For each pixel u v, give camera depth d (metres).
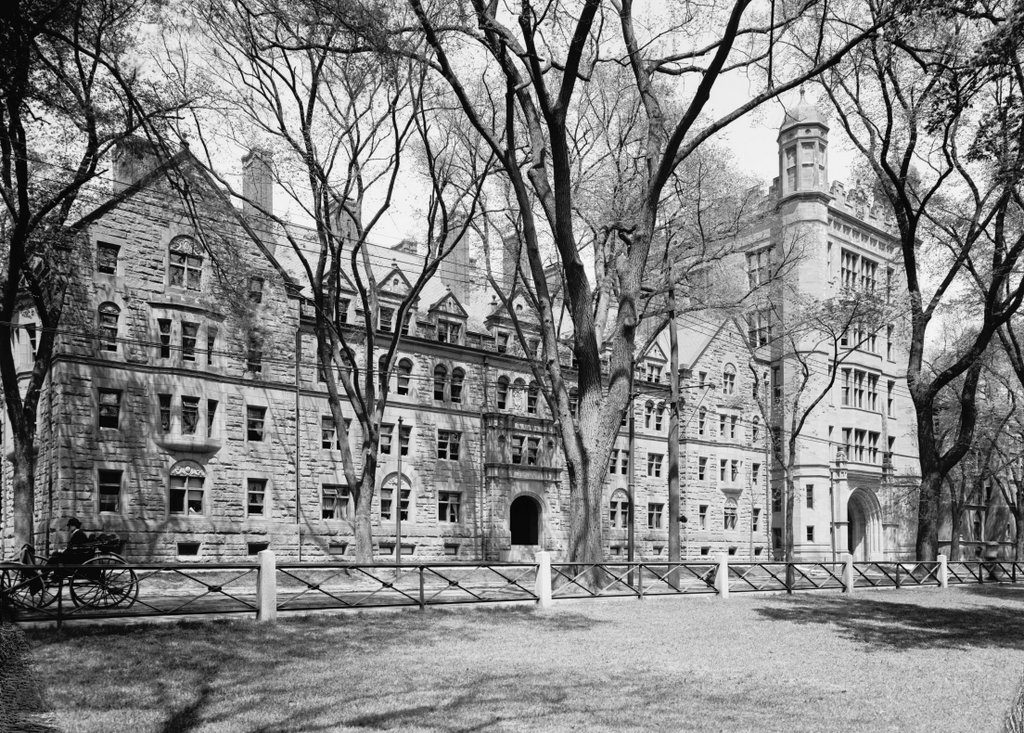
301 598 22.25
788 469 48.03
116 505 38.91
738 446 68.19
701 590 27.50
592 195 33.53
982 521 79.50
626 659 14.86
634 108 32.22
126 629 15.98
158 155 27.42
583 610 22.09
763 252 63.62
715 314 46.78
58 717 9.70
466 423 53.50
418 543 49.72
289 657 14.08
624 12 25.09
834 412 66.31
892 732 9.84
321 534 45.69
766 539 69.06
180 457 41.00
